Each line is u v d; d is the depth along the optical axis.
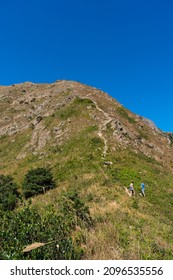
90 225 13.17
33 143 56.00
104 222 14.33
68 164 37.56
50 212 11.11
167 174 39.66
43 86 101.31
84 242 10.67
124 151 42.91
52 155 45.12
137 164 38.50
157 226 17.62
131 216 18.52
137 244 11.79
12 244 8.27
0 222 9.52
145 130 63.03
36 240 9.15
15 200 25.75
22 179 38.19
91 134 47.28
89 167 35.00
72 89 79.88
